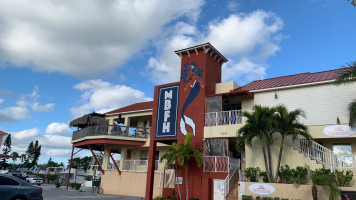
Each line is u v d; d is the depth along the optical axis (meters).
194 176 19.09
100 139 25.14
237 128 18.02
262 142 15.61
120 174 25.70
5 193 11.14
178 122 21.14
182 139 20.48
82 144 27.80
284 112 15.19
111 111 30.89
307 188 13.60
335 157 15.28
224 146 18.58
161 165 25.36
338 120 16.14
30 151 80.69
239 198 15.40
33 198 11.70
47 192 23.52
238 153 22.38
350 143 16.67
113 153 31.56
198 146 19.36
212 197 17.78
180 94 21.75
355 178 14.06
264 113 15.46
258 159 17.28
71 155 29.84
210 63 21.75
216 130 18.88
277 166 15.32
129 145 27.12
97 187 29.11
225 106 22.22
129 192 24.45
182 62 22.56
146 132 26.75
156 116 22.75
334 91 16.86
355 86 16.30
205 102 20.16
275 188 14.43
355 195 11.52
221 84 21.41
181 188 19.52
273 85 19.38
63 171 48.53
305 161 15.52
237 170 18.55
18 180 11.86
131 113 28.50
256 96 19.50
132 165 25.62
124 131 27.05
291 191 13.98
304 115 15.68
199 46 21.38
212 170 18.28
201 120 19.78
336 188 12.14
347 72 14.30
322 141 17.53
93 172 36.91
